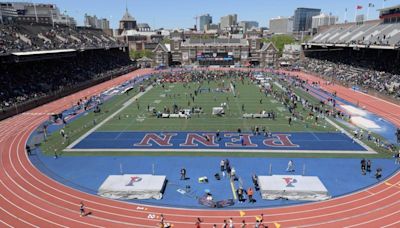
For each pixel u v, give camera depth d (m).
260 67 148.75
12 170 37.12
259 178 32.19
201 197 30.36
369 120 57.03
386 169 36.50
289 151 42.03
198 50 162.00
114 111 64.81
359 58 114.25
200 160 39.12
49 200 30.41
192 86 94.94
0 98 65.44
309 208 28.69
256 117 58.59
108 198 30.64
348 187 32.34
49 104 72.44
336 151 42.03
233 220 26.92
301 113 61.75
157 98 77.62
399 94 72.81
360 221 26.73
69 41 105.31
